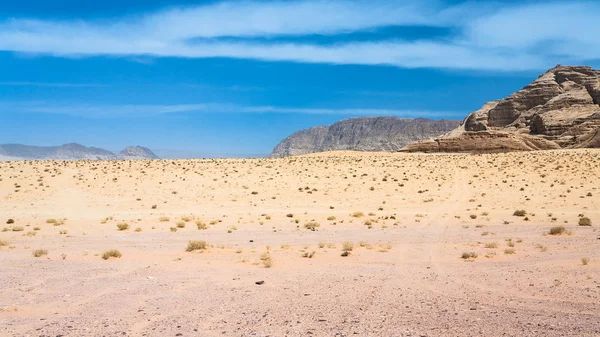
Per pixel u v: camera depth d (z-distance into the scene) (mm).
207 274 17016
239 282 15555
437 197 54344
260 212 45125
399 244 24703
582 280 15070
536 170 70062
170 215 43188
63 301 13078
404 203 50688
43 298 13438
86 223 37531
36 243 26625
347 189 60688
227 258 20656
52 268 18344
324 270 17656
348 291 14062
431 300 12891
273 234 29969
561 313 11383
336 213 43781
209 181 66188
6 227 34656
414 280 15625
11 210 47531
